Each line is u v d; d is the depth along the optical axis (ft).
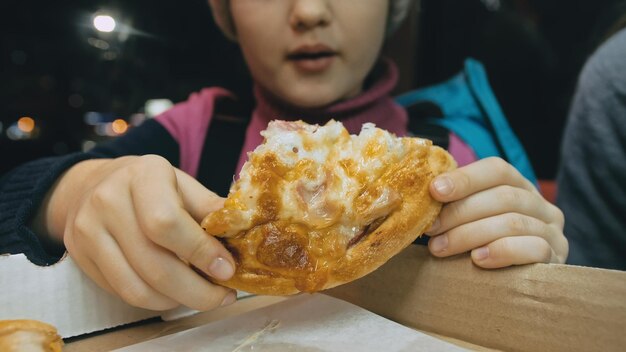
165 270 0.50
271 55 1.08
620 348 0.47
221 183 1.22
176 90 1.70
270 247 0.50
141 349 0.52
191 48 1.65
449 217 0.58
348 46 1.07
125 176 0.53
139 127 1.29
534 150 1.85
